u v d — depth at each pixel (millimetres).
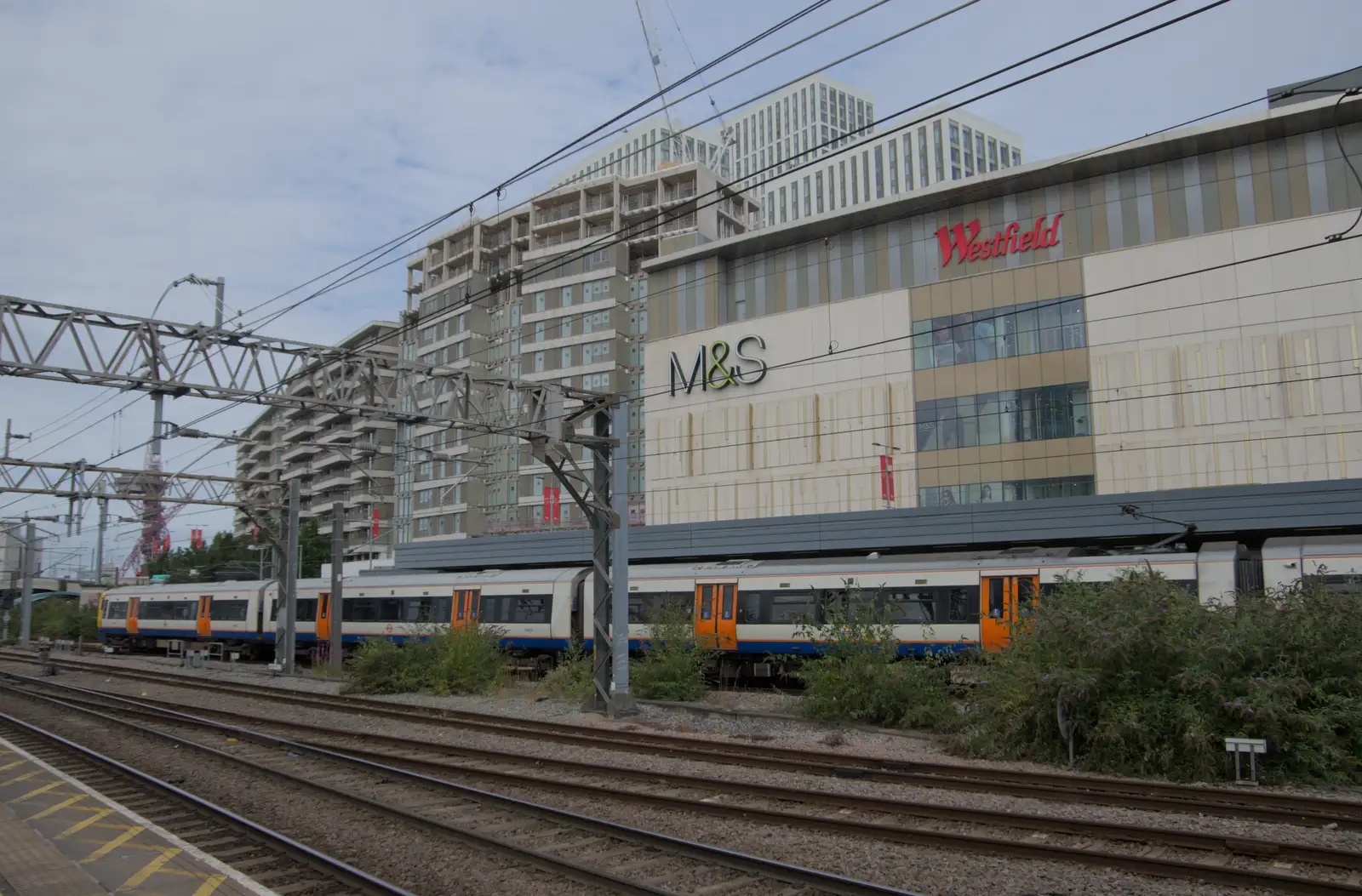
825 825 10000
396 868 9023
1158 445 37594
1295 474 34844
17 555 85750
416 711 21172
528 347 74500
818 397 46219
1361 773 12328
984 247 42531
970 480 41656
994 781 12148
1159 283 38188
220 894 7887
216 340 17578
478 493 74938
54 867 8492
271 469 107250
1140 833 9398
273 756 15703
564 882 8484
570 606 28734
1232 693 12758
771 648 24938
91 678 33594
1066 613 14258
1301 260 35562
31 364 15562
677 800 11086
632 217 74625
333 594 31875
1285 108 35844
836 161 146875
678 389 50875
